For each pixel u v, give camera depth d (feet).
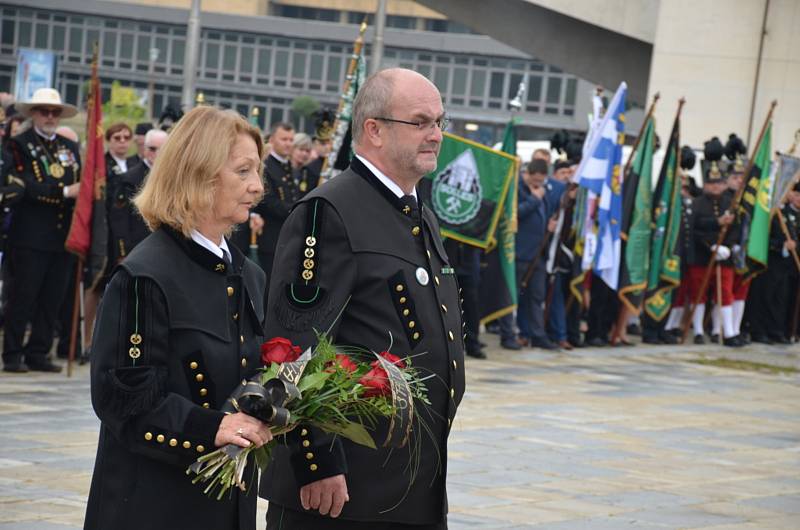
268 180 43.42
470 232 46.70
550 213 52.39
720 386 46.93
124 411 11.99
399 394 12.76
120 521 12.27
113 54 255.91
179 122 12.65
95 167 36.60
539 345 52.47
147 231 39.17
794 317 64.08
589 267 53.42
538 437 32.96
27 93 106.73
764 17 89.76
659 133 91.40
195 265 12.63
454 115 241.55
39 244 36.65
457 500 25.07
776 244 62.44
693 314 60.03
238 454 11.92
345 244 14.58
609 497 26.55
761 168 60.03
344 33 247.91
